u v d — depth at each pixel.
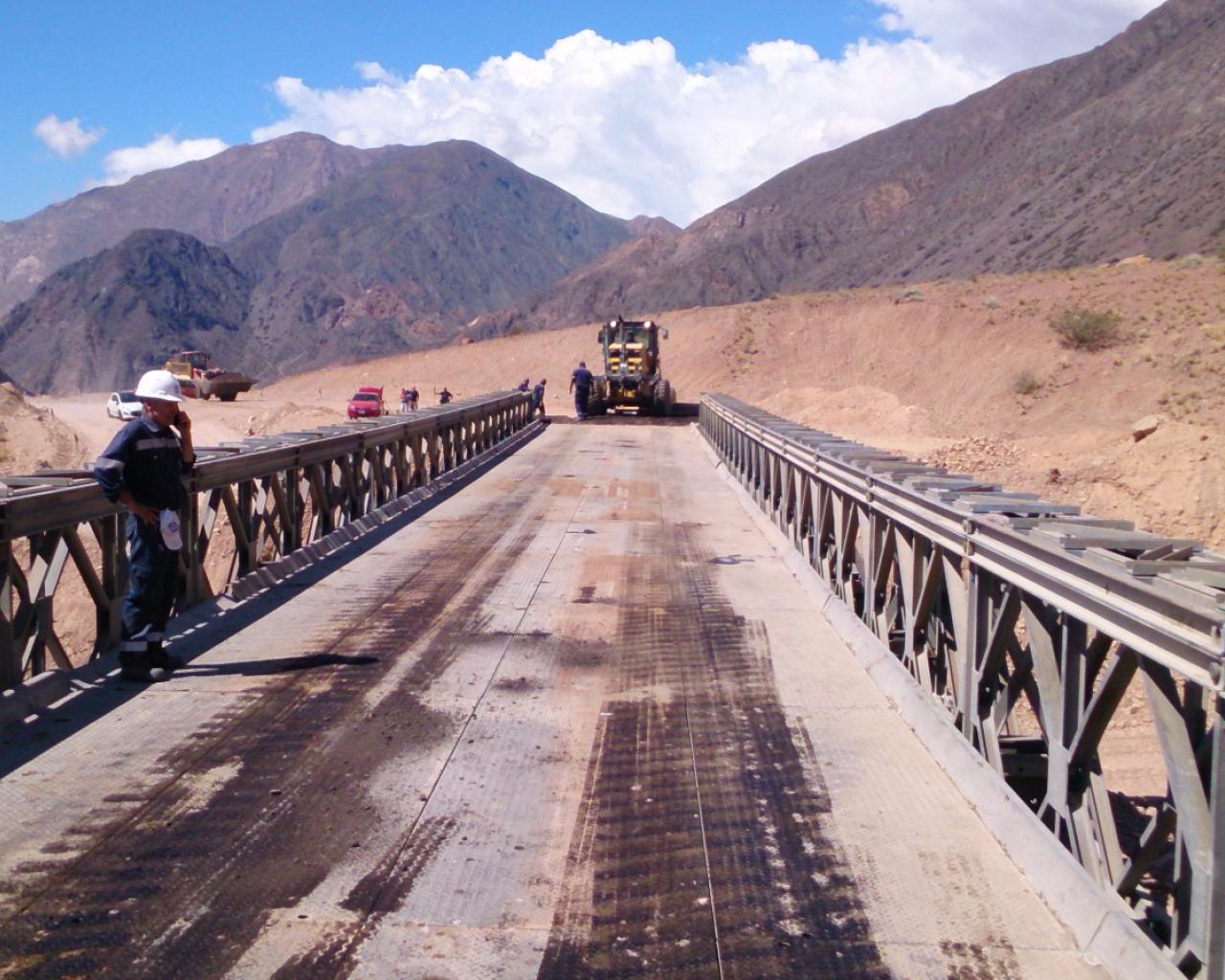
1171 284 48.88
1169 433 26.00
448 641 9.14
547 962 4.59
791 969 4.54
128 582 8.60
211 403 69.44
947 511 6.94
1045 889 5.09
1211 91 98.88
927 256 109.75
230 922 4.82
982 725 6.50
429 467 19.38
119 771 6.37
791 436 13.71
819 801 6.12
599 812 5.97
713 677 8.32
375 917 4.89
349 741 6.89
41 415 47.94
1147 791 10.49
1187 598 4.44
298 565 11.77
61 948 4.60
